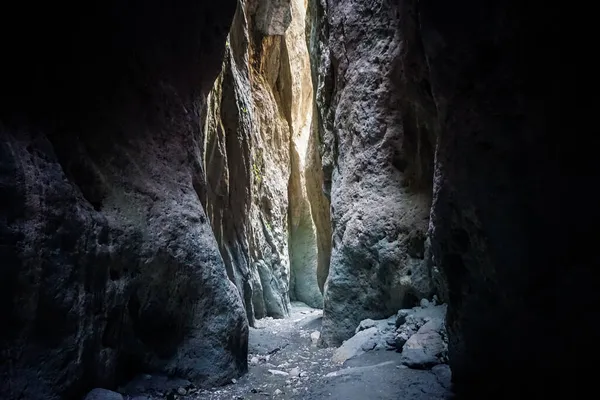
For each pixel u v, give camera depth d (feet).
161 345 13.11
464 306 10.36
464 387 10.74
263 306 33.71
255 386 13.76
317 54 27.66
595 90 7.45
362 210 19.08
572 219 8.12
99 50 12.96
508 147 8.56
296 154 48.55
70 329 10.35
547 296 8.63
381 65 19.44
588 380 8.42
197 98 17.25
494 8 8.10
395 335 15.83
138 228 12.85
